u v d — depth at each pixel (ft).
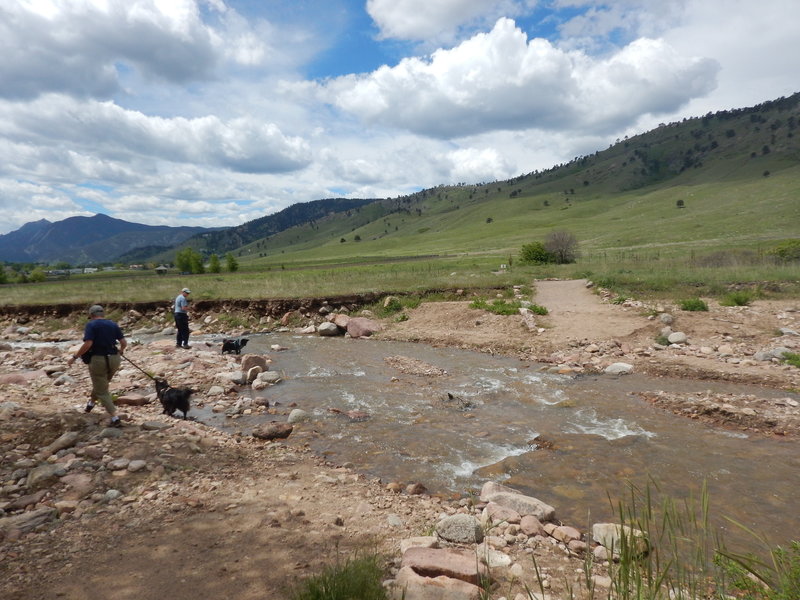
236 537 15.10
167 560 13.62
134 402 32.55
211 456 22.70
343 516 17.12
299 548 14.44
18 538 14.89
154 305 79.15
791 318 52.95
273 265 369.71
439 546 14.71
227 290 87.97
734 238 266.36
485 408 32.73
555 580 12.84
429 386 38.81
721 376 37.70
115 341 26.27
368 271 151.94
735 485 20.45
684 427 28.09
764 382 35.91
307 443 26.32
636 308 61.67
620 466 22.84
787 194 397.19
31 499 17.31
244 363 43.70
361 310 75.51
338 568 12.19
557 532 15.98
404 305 74.95
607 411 31.40
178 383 38.83
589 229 430.20
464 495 20.11
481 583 11.80
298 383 40.40
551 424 29.14
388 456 24.52
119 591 12.04
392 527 16.40
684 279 75.00
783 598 9.34
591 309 65.00
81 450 21.62
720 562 10.58
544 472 22.41
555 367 43.83
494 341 55.21
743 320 53.57
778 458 23.22
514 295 76.13
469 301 75.20
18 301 82.23
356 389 38.22
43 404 29.12
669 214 444.55
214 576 12.76
